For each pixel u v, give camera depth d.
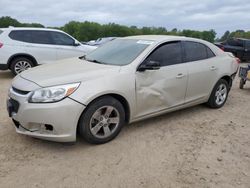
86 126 3.75
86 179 3.19
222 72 5.63
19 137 4.14
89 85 3.71
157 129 4.64
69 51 9.56
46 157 3.62
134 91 4.14
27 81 3.80
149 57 4.41
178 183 3.18
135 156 3.73
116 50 4.79
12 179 3.14
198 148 4.03
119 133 4.39
